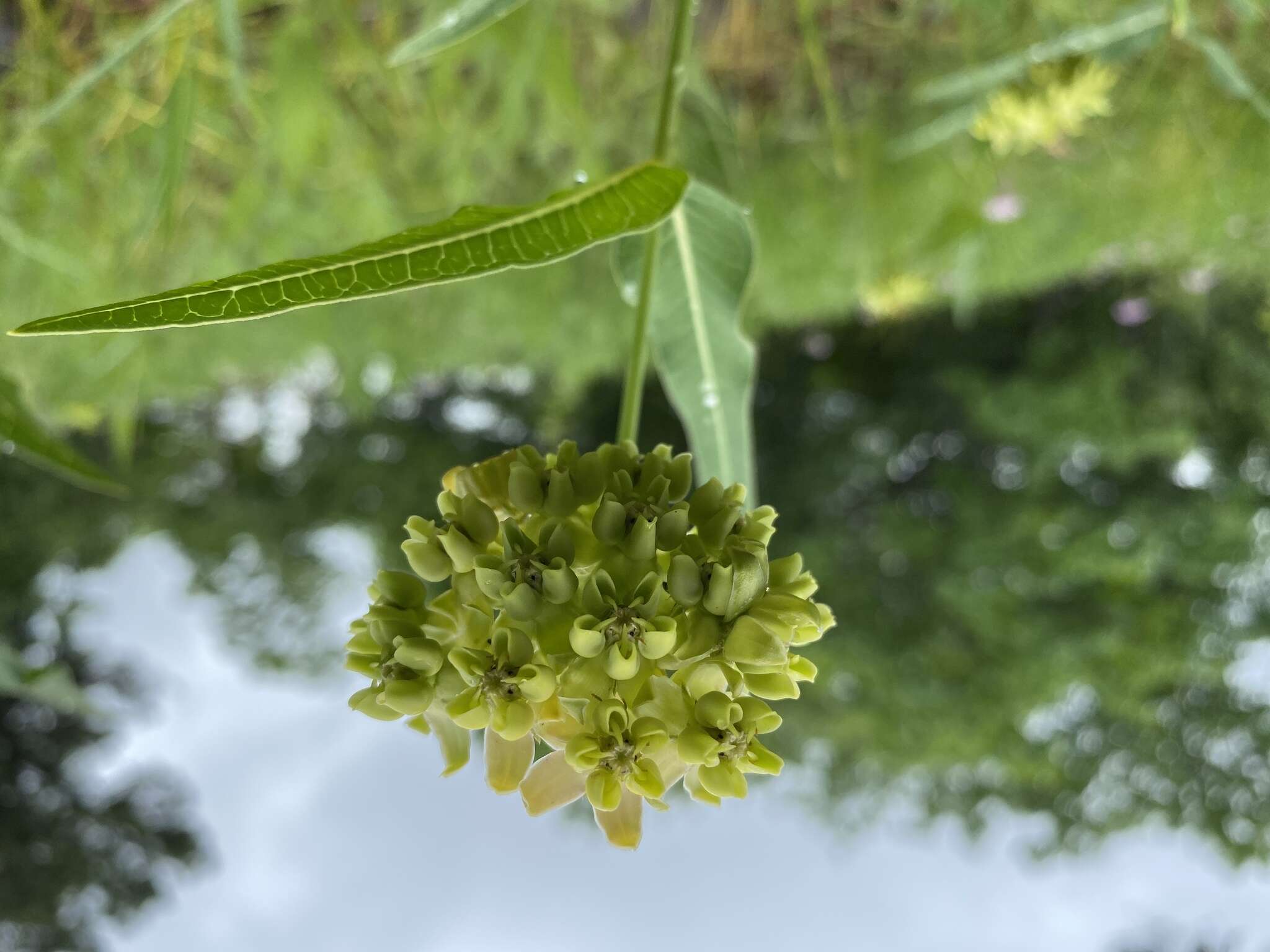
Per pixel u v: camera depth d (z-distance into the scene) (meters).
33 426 0.18
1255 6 0.23
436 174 0.46
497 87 0.43
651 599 0.12
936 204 0.53
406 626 0.13
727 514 0.13
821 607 0.13
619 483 0.13
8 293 0.36
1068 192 0.55
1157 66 0.42
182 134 0.24
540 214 0.11
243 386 1.12
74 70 0.31
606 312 0.65
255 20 0.36
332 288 0.10
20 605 1.07
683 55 0.17
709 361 0.19
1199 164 0.48
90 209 0.35
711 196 0.17
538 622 0.13
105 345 0.45
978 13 0.36
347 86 0.39
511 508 0.13
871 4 0.47
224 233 0.38
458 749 0.13
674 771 0.13
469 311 0.64
